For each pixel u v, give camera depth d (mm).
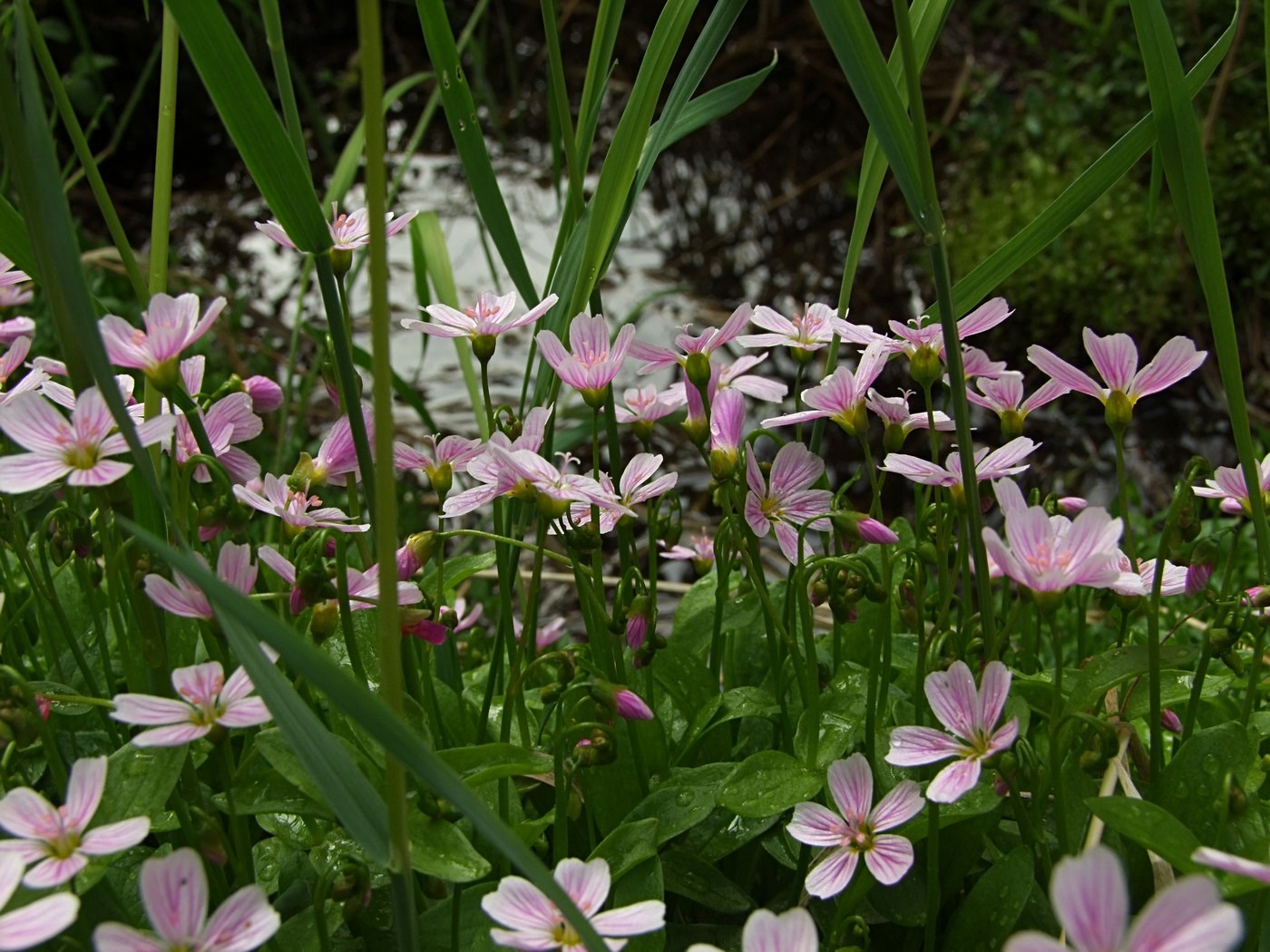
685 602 302
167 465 250
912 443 659
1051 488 641
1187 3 813
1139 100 844
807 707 234
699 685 268
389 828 188
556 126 311
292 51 1084
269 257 867
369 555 245
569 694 237
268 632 170
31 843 187
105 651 251
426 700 252
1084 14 902
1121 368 231
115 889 227
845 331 245
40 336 611
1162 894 155
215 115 1017
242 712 195
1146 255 754
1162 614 385
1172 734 262
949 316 220
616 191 257
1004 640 229
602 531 251
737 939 234
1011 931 217
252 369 668
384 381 173
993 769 214
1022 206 799
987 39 1001
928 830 217
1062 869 155
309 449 622
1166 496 635
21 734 202
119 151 985
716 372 280
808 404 247
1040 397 247
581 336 243
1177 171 231
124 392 234
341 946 224
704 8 1083
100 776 191
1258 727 250
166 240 253
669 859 236
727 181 970
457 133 267
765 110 1025
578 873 194
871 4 1019
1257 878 171
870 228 884
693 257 871
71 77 881
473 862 209
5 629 249
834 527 251
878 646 228
